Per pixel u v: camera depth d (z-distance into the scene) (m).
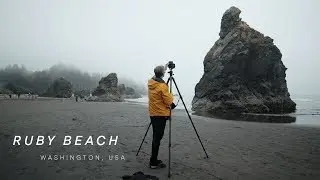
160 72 6.37
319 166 6.73
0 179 5.27
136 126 13.82
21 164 6.34
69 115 19.39
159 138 6.24
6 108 29.36
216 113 29.00
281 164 6.86
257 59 33.91
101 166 6.32
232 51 32.81
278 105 33.72
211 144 9.32
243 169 6.31
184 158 7.26
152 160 6.21
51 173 5.71
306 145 9.60
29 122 14.09
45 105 38.09
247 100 31.56
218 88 32.41
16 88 109.56
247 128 14.55
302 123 19.06
